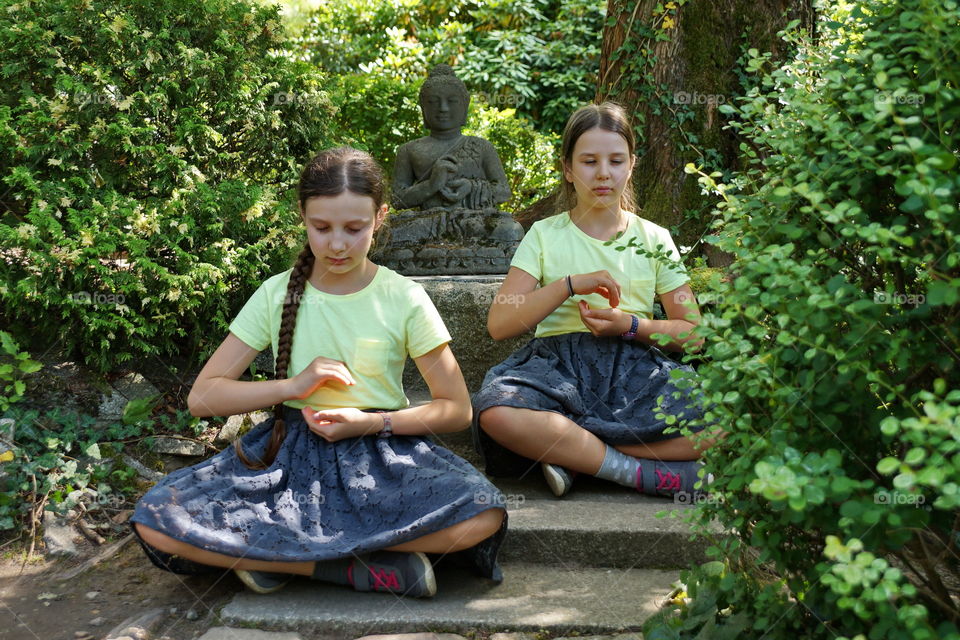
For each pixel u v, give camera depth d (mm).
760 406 1653
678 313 2881
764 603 1707
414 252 3973
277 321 2439
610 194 2883
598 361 2818
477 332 3535
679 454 2670
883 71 1508
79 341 3191
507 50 9711
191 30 3523
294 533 2154
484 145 4469
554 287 2770
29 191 3186
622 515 2527
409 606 2166
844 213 1526
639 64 4836
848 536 1458
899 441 1558
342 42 9055
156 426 3184
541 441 2605
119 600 2299
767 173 1698
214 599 2285
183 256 3160
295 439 2342
